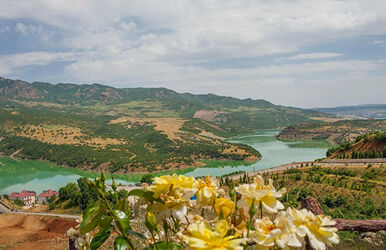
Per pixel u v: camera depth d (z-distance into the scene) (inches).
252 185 57.7
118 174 6348.4
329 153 5167.3
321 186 2795.3
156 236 72.2
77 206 2861.7
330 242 50.2
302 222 52.5
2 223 2571.4
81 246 80.7
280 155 7465.6
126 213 62.2
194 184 59.8
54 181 5526.6
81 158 7416.3
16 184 5329.7
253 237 49.9
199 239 47.3
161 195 56.6
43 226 2431.1
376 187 2544.3
